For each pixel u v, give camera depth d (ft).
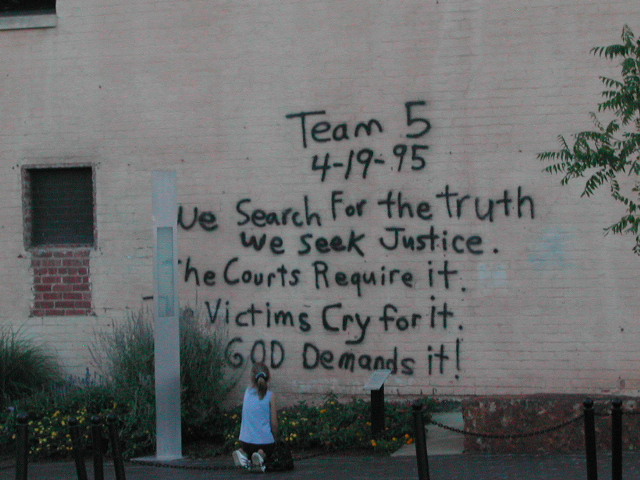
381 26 36.88
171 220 32.12
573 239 35.24
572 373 35.12
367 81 37.01
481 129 36.04
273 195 37.73
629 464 27.07
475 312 35.99
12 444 33.71
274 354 37.60
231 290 37.99
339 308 37.14
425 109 36.50
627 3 34.99
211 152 38.17
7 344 38.09
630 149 25.48
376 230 36.88
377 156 36.91
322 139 37.32
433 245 36.37
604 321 34.94
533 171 35.58
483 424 30.14
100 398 35.12
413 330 36.47
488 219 35.94
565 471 26.55
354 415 33.50
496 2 35.96
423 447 22.30
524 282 35.58
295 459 29.22
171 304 32.30
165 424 32.35
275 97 37.73
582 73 35.27
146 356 34.22
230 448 32.94
